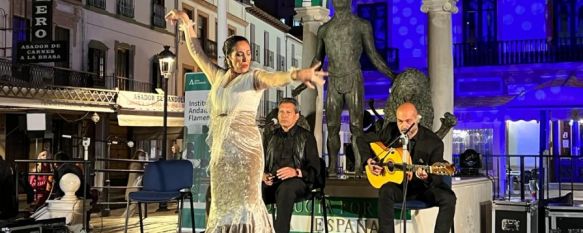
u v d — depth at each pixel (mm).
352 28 7070
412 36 15430
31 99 15727
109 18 23578
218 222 3352
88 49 22375
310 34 8359
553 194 12945
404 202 5004
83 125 20266
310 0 8398
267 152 5949
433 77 7438
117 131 21875
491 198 8344
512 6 15383
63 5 21016
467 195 6945
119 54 24406
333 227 6523
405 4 15523
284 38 38125
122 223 11312
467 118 13781
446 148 7324
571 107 12711
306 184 5664
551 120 14156
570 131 14711
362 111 7191
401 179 5352
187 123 8266
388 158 5414
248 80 3354
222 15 8734
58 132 19688
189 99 8273
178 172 6887
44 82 19344
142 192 6703
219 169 3381
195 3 29031
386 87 15109
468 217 6957
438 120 7375
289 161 5848
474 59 15539
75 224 8133
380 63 7059
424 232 6238
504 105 13297
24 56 17266
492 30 15531
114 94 18016
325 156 10430
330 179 6547
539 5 15172
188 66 28438
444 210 5293
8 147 18203
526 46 15227
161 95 19359
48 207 8461
